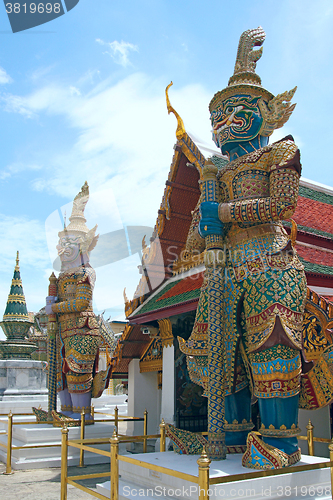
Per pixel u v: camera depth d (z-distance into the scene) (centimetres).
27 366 1720
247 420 583
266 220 527
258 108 597
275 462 459
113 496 464
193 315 983
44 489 732
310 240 830
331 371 530
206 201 566
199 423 946
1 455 1045
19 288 1903
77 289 1062
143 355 1160
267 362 495
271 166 540
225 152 635
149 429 1142
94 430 1051
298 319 514
